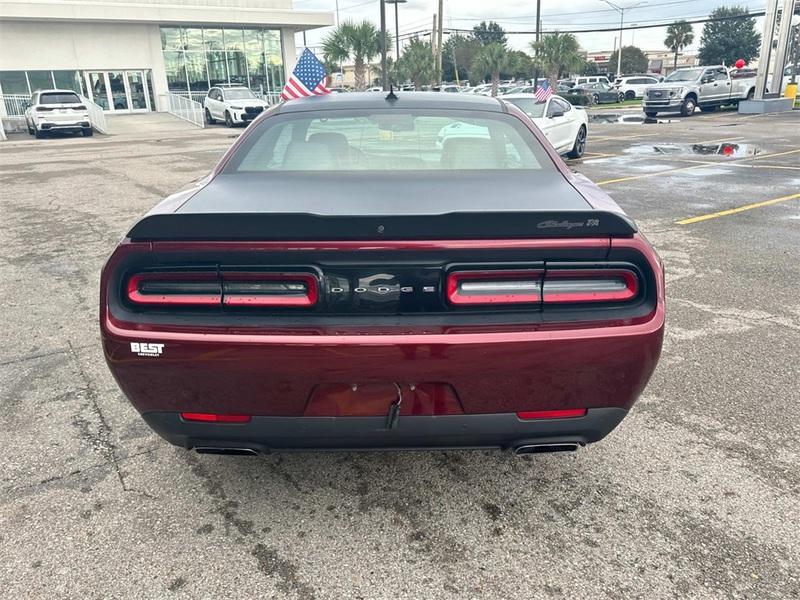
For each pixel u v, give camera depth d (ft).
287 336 6.64
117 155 56.03
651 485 8.86
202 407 7.08
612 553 7.57
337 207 7.57
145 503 8.57
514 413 7.05
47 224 26.71
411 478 9.13
